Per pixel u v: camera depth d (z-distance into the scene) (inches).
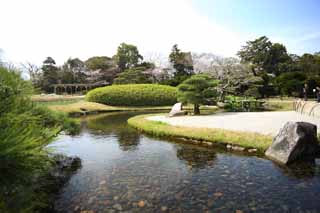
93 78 1716.3
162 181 180.5
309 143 225.6
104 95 958.4
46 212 136.3
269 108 693.9
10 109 119.2
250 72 961.5
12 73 143.9
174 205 141.3
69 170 210.2
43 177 167.9
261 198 147.4
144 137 355.6
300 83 885.2
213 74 925.2
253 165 213.3
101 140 340.8
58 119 231.8
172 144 306.8
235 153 255.1
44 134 133.0
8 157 94.4
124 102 972.6
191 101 556.7
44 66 1665.8
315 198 145.3
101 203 146.3
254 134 290.4
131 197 153.5
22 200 108.9
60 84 1631.4
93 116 686.5
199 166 215.9
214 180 179.8
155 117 531.8
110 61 1877.5
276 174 188.5
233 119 439.8
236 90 953.5
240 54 1786.4
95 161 238.1
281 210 132.4
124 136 366.9
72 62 1822.1
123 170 209.0
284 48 1710.1
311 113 457.1
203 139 303.3
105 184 176.7
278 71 1562.5
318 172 189.2
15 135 98.3
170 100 1027.3
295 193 152.9
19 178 104.1
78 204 145.4
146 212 133.9
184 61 1737.2
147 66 1782.7
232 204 140.8
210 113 587.2
